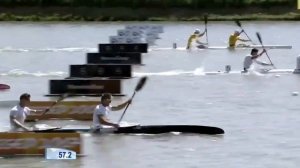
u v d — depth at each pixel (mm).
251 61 150000
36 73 150250
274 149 81375
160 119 99188
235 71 151875
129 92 124625
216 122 97062
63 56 184250
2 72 152375
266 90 126062
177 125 89125
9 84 134125
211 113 104062
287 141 85312
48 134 76438
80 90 120938
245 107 109125
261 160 76438
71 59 176875
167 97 118938
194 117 100812
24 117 86375
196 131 88625
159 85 132875
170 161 75750
